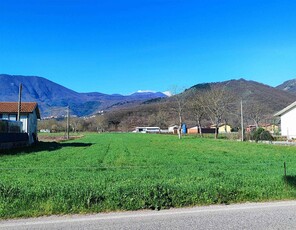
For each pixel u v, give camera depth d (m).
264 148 38.81
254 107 92.44
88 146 46.19
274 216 8.07
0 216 8.13
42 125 146.62
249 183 11.68
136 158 26.81
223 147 41.50
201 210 8.69
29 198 9.27
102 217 8.09
